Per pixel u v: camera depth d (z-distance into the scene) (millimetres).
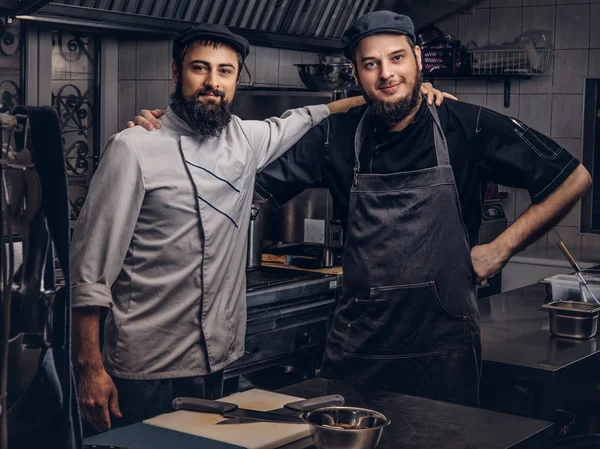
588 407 2455
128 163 2025
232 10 3832
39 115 1102
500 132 2219
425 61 4660
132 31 3602
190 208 2082
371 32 2090
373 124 2254
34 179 1099
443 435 1463
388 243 2184
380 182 2205
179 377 2107
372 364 2184
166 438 1420
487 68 4625
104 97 4027
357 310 2205
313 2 4148
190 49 2092
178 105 2115
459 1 4594
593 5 4559
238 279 2234
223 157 2145
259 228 3578
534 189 2203
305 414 1492
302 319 3396
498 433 1478
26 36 3625
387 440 1434
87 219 2039
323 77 3822
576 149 4676
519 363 2209
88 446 1350
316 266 3725
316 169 2334
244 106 3832
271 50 4379
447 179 2186
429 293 2160
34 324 1121
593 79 4629
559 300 2801
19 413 1111
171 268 2082
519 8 4766
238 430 1457
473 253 2236
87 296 1979
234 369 3098
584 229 4797
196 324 2117
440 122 2227
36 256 1119
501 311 2939
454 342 2172
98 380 2035
